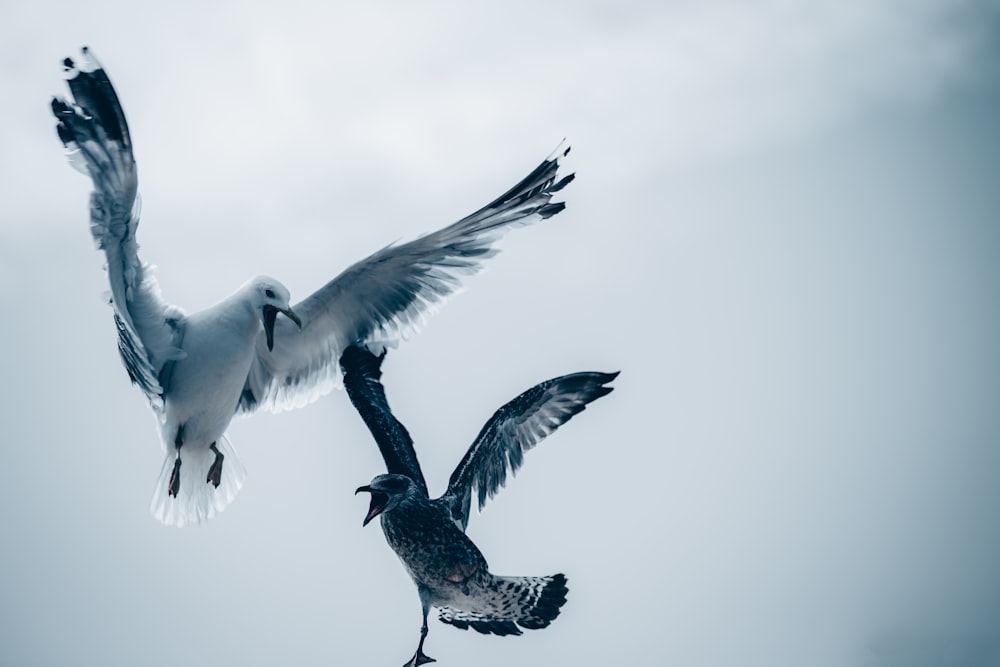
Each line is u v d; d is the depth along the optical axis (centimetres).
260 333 1046
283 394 1072
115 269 917
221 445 1052
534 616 905
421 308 1052
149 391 979
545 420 938
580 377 941
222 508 1046
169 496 1021
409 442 998
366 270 1028
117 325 958
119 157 888
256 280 1001
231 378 986
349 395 1026
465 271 1048
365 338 1057
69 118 881
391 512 903
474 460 928
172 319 973
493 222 1041
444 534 897
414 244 1020
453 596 906
